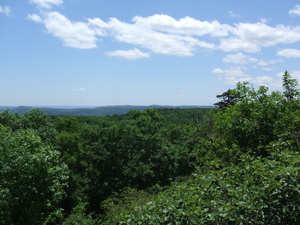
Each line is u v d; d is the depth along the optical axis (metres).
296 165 4.45
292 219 4.03
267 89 9.24
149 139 28.47
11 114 26.55
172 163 27.67
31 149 14.35
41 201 14.58
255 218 3.84
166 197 4.64
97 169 27.47
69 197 27.08
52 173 14.62
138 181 27.41
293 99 9.05
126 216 4.28
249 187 4.37
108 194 27.27
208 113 20.69
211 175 5.04
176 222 3.87
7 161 12.64
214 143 9.46
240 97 9.30
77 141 29.72
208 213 3.96
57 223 21.77
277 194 3.92
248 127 8.89
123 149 28.91
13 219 13.23
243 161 6.24
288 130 7.38
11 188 12.43
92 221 20.89
